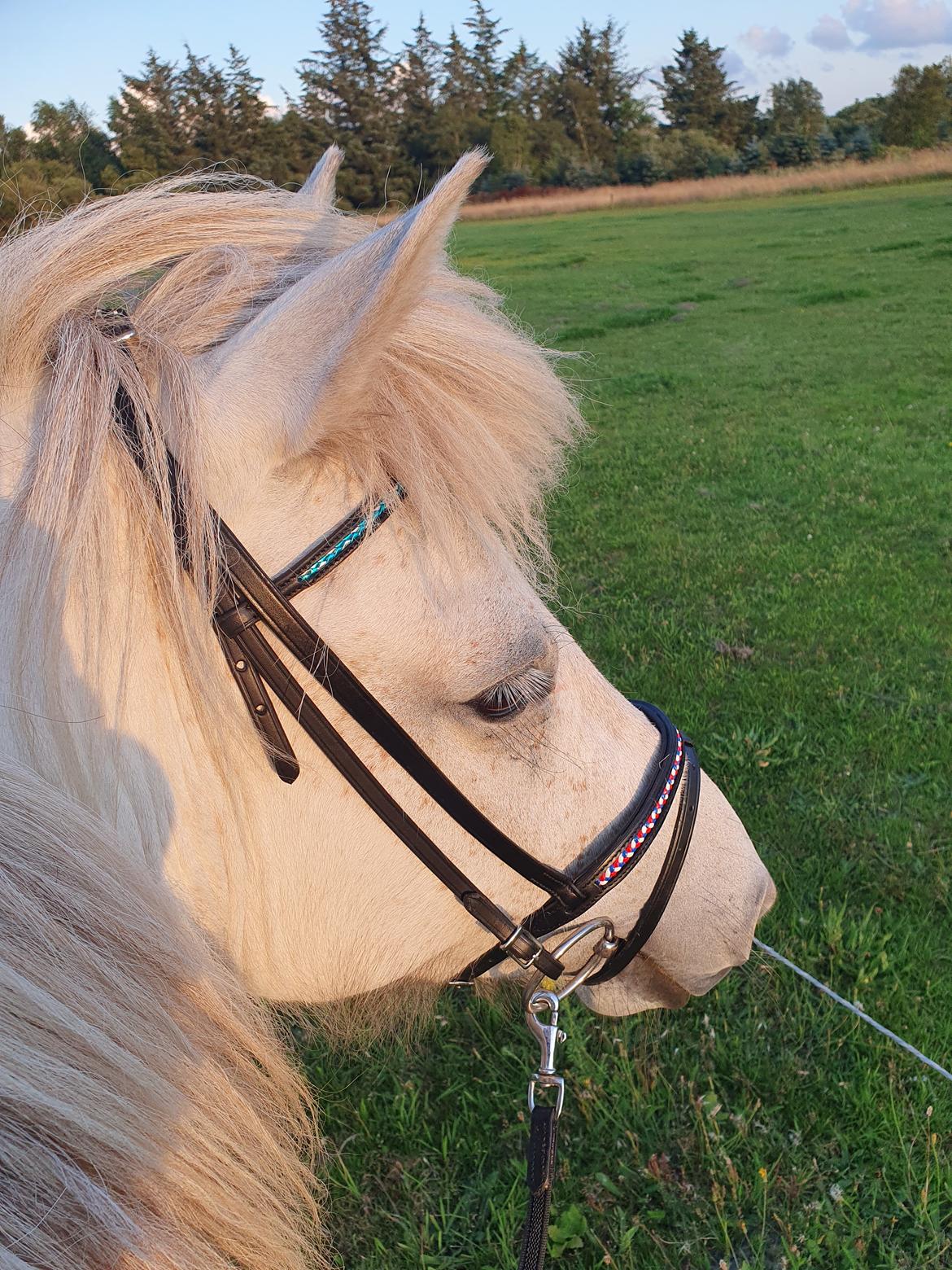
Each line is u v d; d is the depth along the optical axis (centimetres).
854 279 1622
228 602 118
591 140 5656
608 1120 242
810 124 6103
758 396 991
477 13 5016
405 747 129
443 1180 234
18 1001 93
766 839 338
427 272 107
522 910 150
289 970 142
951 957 281
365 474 121
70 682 111
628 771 150
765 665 455
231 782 123
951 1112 235
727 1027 261
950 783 363
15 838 99
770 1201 220
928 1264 205
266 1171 120
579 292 1770
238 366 118
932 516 620
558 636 144
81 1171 94
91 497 111
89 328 118
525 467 139
